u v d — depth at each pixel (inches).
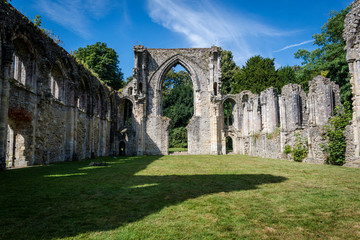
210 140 1355.8
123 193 262.4
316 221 177.2
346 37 545.6
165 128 1353.3
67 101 780.6
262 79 1541.6
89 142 954.1
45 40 633.6
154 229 160.9
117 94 1349.7
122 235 150.8
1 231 155.6
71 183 323.9
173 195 253.4
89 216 185.9
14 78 557.6
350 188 290.2
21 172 434.9
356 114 519.5
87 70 920.3
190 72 1417.3
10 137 560.7
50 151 681.6
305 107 852.0
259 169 502.0
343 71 999.0
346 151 556.1
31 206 211.3
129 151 1312.7
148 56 1411.2
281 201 229.9
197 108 1386.6
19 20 518.0
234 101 1407.5
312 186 303.0
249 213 194.4
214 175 408.5
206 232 156.5
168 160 817.5
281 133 849.5
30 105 574.9
